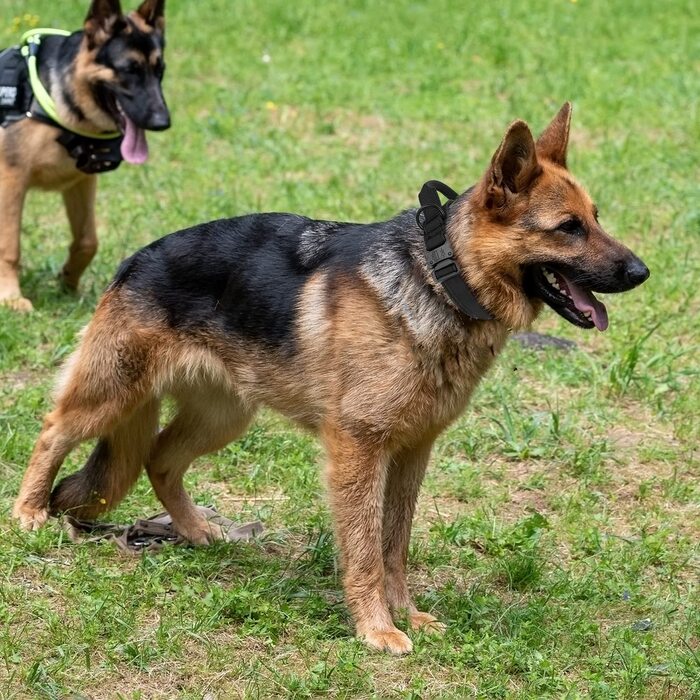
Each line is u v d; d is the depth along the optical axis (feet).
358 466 23.44
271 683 21.44
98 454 27.30
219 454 31.78
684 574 27.07
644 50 78.79
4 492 28.63
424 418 23.45
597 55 77.56
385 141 61.00
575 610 24.94
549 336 39.88
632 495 31.01
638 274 22.81
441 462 32.22
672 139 61.41
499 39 80.69
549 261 22.93
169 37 79.15
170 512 27.63
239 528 27.96
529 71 74.18
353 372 23.17
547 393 36.32
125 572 25.14
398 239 23.48
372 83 71.15
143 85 40.57
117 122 40.63
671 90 69.56
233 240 25.39
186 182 54.49
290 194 52.08
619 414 35.37
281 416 27.45
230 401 27.20
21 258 45.83
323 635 23.32
